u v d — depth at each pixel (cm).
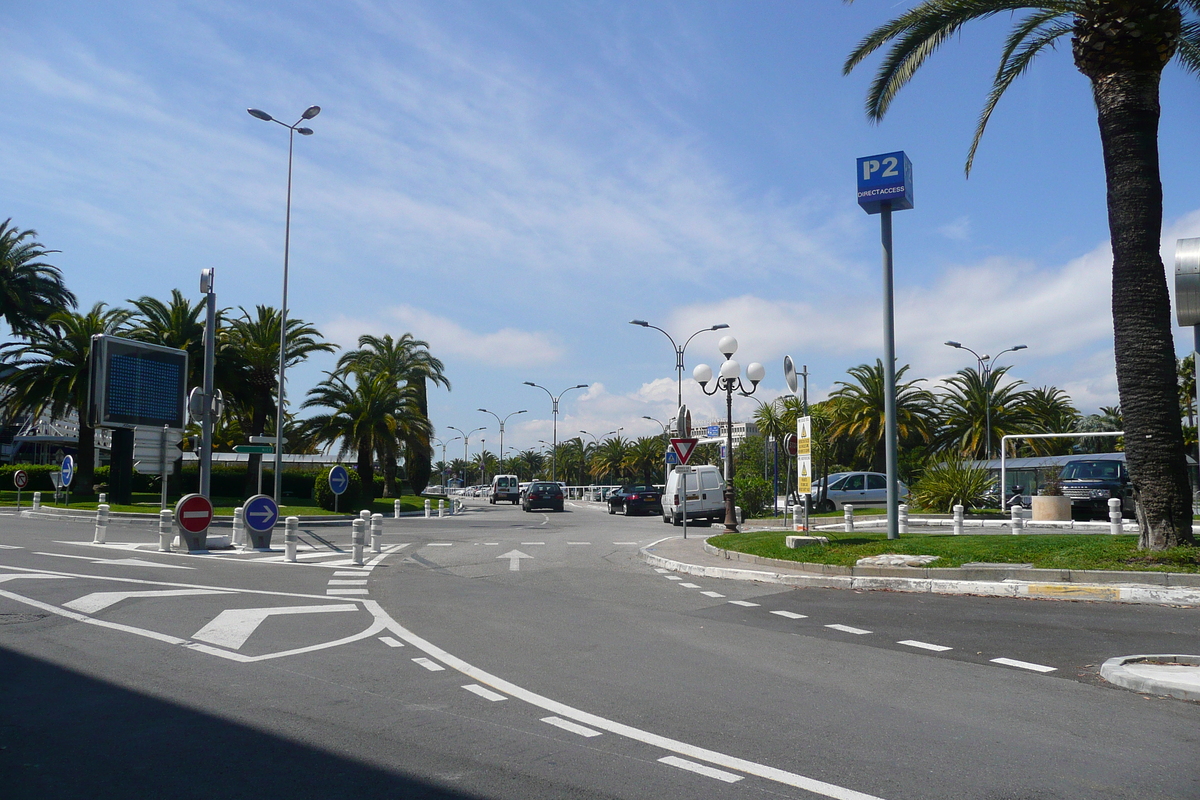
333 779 451
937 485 3016
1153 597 1052
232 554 1817
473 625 949
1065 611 1006
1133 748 506
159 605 1054
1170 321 1230
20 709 582
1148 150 1238
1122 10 1216
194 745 508
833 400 4847
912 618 985
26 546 1842
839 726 554
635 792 433
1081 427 6431
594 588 1295
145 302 4006
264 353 4144
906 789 438
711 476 2906
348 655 777
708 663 749
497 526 2958
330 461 5391
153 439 1888
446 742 517
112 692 632
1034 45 1565
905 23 1509
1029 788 439
